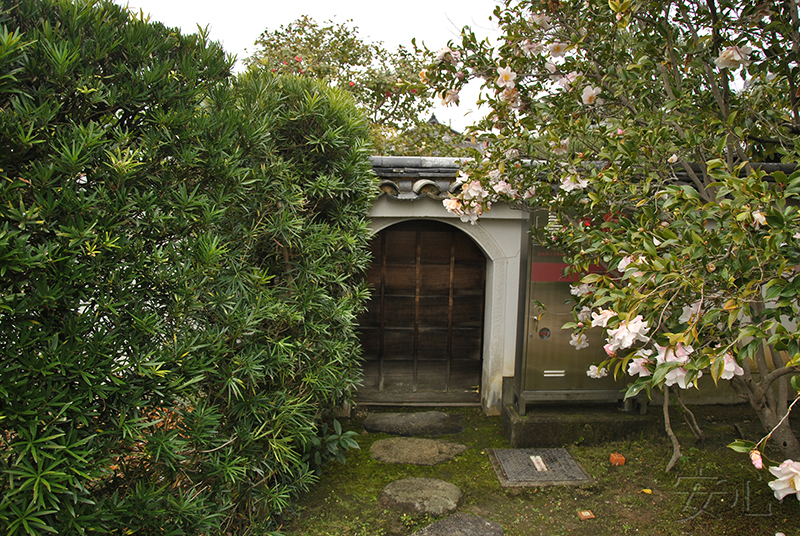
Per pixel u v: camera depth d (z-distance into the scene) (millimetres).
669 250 2113
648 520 3000
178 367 2061
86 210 1740
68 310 1750
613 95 2945
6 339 1614
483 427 4406
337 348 3125
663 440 4008
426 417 4531
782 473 1474
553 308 4039
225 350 2260
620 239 2502
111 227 1819
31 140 1627
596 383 4125
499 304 4590
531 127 2963
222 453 2416
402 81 3396
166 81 2104
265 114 2861
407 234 4789
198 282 2150
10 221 1629
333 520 2992
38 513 1547
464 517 3039
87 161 1775
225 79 2545
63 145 1693
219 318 2350
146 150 1996
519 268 4516
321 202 3424
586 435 3990
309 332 3006
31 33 1787
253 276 2504
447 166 4312
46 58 1744
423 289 4859
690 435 4094
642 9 2691
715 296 1858
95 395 1873
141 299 2014
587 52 2891
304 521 2975
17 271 1552
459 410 4777
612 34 2875
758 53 2627
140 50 2049
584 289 3521
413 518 3027
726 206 1788
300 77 3422
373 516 3049
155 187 2113
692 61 2600
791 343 1507
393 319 4875
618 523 2988
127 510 1896
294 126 3203
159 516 2014
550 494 3318
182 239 2188
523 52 3035
